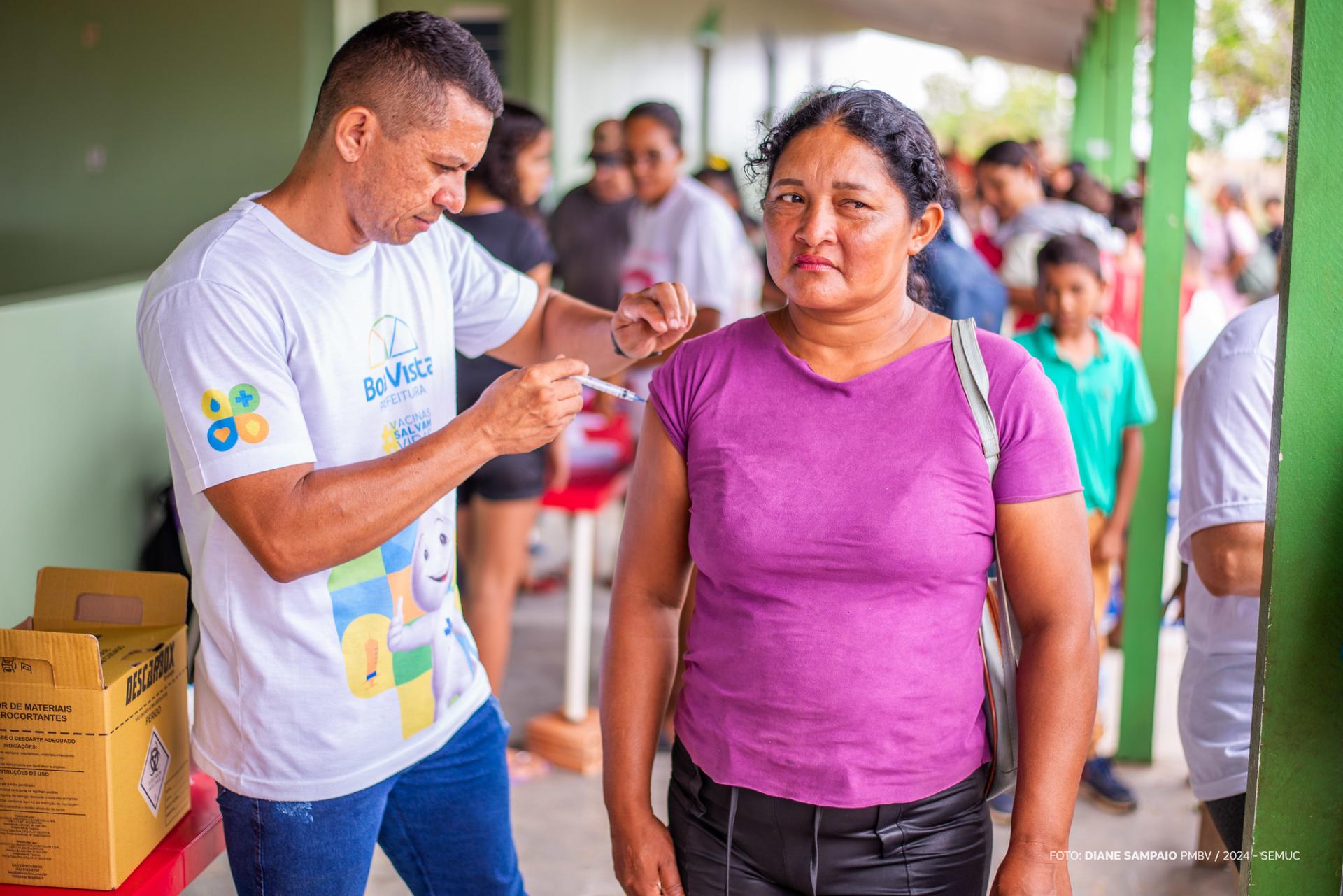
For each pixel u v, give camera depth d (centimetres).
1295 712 139
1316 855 140
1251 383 188
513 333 197
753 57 1080
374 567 163
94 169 475
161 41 463
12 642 159
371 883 275
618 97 832
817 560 139
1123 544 392
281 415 149
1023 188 494
